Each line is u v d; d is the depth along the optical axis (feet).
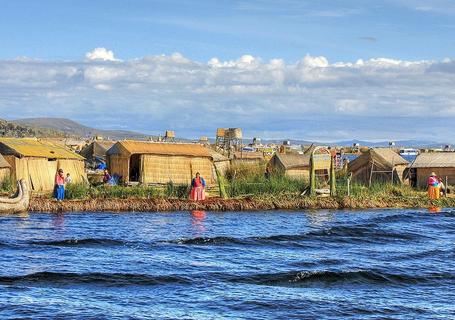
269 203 166.50
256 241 110.01
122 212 153.07
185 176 209.97
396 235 122.01
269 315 67.56
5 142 183.01
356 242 113.39
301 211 163.94
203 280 80.07
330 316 67.87
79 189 162.40
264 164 236.43
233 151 291.17
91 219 138.72
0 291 72.59
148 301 71.00
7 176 177.58
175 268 86.17
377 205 176.86
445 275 87.04
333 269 88.07
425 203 183.83
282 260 94.12
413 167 215.51
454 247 110.11
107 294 73.15
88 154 264.72
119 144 205.98
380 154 216.74
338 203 172.86
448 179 212.43
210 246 104.06
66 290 74.13
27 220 134.31
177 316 66.13
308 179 194.08
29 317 64.13
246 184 177.58
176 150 210.38
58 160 190.60
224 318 66.08
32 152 183.52
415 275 86.38
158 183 205.36
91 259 90.63
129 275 80.38
